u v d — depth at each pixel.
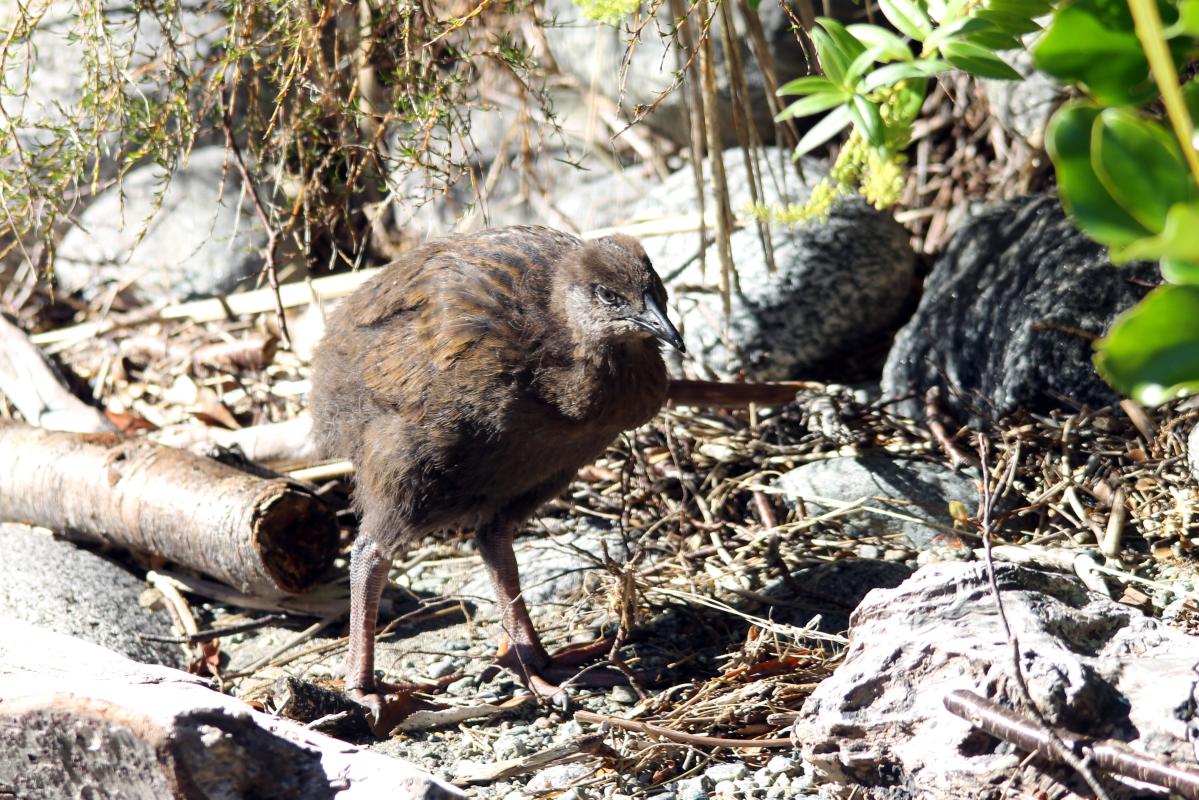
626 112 12.55
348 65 9.43
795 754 6.47
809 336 10.52
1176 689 5.20
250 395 11.55
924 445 9.55
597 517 9.59
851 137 6.86
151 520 9.05
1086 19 3.62
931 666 5.63
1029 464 9.05
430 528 7.68
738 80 8.98
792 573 8.47
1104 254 9.70
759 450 9.72
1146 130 3.27
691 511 9.32
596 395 7.26
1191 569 7.83
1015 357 9.59
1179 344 2.98
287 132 8.77
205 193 12.79
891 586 8.12
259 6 8.55
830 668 7.00
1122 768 4.93
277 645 8.61
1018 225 10.47
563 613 8.50
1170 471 8.62
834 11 11.23
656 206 11.58
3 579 8.91
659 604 8.32
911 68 5.57
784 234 10.69
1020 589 5.96
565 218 12.11
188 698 5.29
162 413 11.52
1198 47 3.77
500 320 7.22
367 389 7.56
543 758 6.54
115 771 5.37
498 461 7.44
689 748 6.54
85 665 5.77
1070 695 5.24
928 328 10.26
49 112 11.88
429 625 8.67
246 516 8.60
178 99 8.69
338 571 9.38
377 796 5.12
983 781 5.32
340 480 10.28
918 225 11.97
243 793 5.21
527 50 10.82
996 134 11.85
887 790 5.70
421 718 7.25
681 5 8.51
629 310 7.09
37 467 9.65
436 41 8.08
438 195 12.25
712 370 10.48
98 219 12.89
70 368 12.16
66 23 12.12
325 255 12.77
